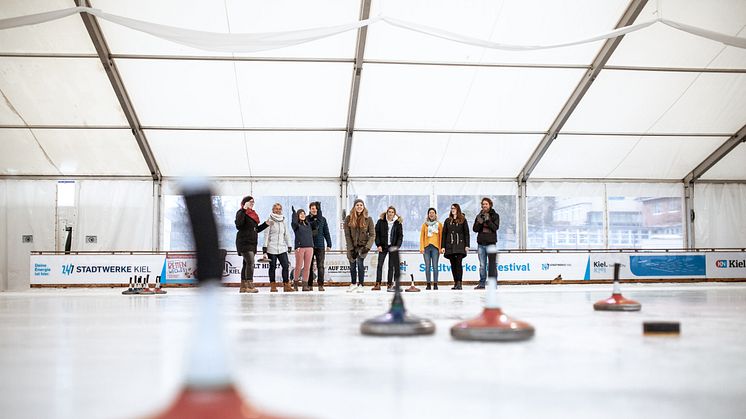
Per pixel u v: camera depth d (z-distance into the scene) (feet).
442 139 50.42
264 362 9.09
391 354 9.87
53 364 9.27
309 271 42.47
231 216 53.26
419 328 12.61
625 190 56.80
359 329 14.17
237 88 44.65
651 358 9.37
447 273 51.67
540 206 56.08
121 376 8.17
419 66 43.09
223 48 35.53
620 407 6.13
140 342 12.18
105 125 47.24
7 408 6.17
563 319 16.49
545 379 7.63
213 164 51.85
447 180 55.11
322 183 54.29
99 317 19.20
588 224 56.34
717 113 49.08
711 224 57.26
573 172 55.31
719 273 55.26
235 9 38.75
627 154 53.52
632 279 53.83
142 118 46.75
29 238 52.16
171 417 3.67
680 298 28.48
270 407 6.07
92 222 52.54
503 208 55.83
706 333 13.00
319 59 42.16
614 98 47.11
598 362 8.98
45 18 32.96
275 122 47.85
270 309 21.97
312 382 7.46
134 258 50.52
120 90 43.29
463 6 39.29
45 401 6.53
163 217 52.70
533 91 45.93
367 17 37.91
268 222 40.63
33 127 47.11
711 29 42.14
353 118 47.09
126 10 38.22
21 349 11.10
